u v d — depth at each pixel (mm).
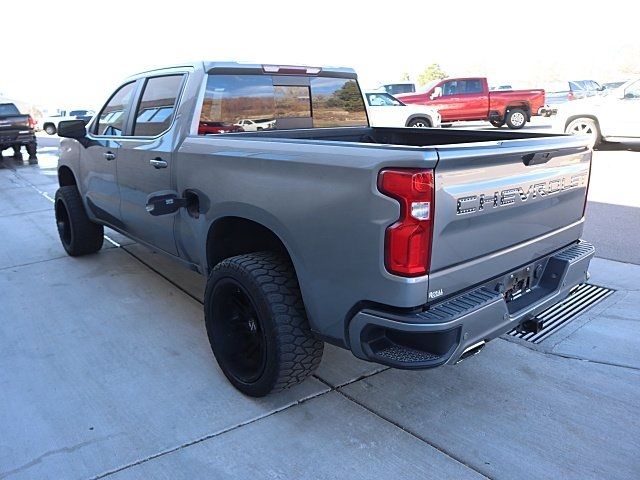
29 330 4176
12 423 3027
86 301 4719
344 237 2512
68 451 2797
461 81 18453
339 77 4598
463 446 2793
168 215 3883
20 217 7988
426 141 4426
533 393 3258
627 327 4016
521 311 2852
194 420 3041
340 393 3287
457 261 2518
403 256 2328
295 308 2912
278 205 2830
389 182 2307
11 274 5434
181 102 3752
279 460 2713
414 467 2648
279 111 4172
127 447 2824
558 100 27125
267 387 3035
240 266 3010
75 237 5676
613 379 3375
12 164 14781
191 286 5055
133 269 5531
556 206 3158
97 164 4895
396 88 21062
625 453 2717
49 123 29266
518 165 2744
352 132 4633
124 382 3436
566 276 3150
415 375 3475
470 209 2479
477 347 2635
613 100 12805
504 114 18781
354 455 2738
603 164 11047
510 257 2846
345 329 2650
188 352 3807
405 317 2393
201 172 3396
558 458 2693
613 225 6656
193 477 2609
